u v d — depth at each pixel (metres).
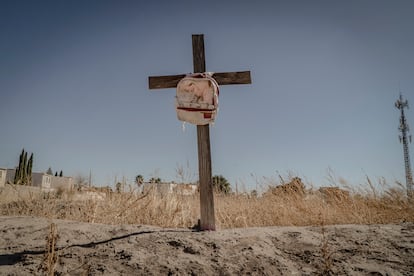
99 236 3.68
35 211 5.45
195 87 4.12
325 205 5.61
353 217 5.00
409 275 2.85
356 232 3.85
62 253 3.17
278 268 2.98
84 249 3.29
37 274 2.74
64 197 6.39
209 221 3.94
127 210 5.15
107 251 3.24
